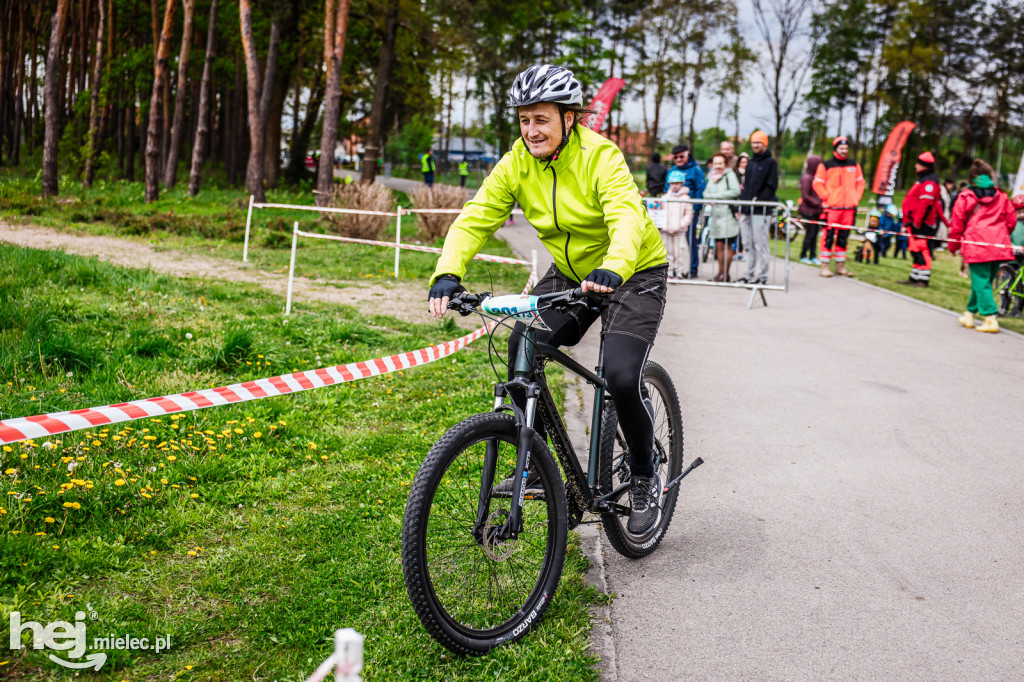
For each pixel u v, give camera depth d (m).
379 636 2.87
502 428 2.80
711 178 12.26
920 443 5.24
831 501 4.30
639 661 2.85
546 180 3.01
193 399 2.62
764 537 3.86
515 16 31.55
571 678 2.70
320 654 2.76
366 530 3.67
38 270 8.73
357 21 30.33
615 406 3.12
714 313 9.67
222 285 9.61
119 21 34.22
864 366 7.20
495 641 2.81
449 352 3.86
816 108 57.12
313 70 34.50
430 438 4.82
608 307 3.16
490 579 2.93
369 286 10.45
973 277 8.90
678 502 4.25
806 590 3.37
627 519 3.58
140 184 26.27
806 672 2.81
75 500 3.61
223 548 3.45
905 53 48.88
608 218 2.85
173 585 3.14
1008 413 5.91
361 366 3.30
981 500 4.36
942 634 3.06
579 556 3.52
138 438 4.38
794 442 5.21
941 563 3.63
